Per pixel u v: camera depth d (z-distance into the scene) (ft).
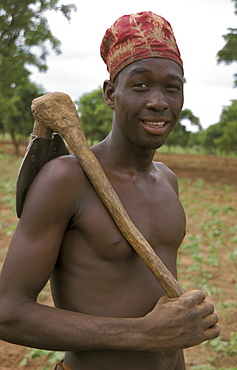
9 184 49.52
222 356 14.79
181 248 26.23
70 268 5.14
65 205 4.97
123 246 5.06
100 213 5.06
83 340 4.60
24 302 4.74
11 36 68.90
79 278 5.10
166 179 6.18
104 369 5.16
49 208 4.91
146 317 4.67
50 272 4.95
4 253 23.90
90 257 5.08
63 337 4.62
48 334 4.63
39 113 5.02
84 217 5.04
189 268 22.63
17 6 66.44
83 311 5.08
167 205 5.71
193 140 251.39
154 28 5.12
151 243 5.43
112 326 4.64
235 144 160.25
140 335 4.60
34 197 4.97
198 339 4.62
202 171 86.33
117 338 4.61
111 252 5.05
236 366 14.21
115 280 5.09
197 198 48.55
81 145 5.04
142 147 5.24
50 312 4.71
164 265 5.08
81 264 5.10
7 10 66.85
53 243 4.92
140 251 4.91
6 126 97.60
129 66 5.10
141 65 5.04
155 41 5.09
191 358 14.62
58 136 5.29
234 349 14.88
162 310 4.65
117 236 5.05
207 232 31.50
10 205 37.35
